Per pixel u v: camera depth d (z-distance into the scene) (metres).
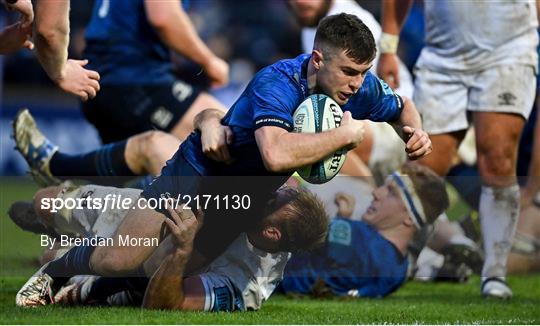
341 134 15.66
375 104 17.31
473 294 22.91
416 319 18.00
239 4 59.88
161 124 26.61
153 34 26.70
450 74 23.31
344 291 21.81
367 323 17.19
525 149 28.73
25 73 57.47
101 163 23.50
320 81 16.16
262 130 15.74
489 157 22.58
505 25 22.53
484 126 22.64
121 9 26.62
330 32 15.86
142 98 26.59
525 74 22.61
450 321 17.88
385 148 26.73
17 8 17.97
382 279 21.81
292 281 21.84
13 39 18.84
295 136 15.63
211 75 27.62
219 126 16.94
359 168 25.38
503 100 22.47
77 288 18.30
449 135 23.64
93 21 27.12
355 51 15.74
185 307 17.44
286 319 17.09
